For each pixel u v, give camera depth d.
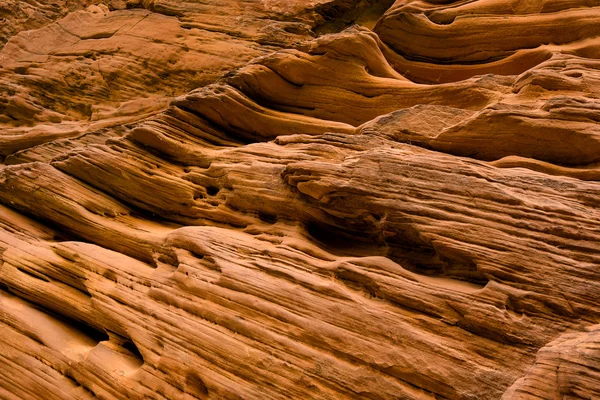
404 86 10.18
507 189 6.66
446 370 5.65
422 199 6.93
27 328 8.66
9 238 10.07
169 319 7.49
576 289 5.56
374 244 7.83
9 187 10.75
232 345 6.80
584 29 9.98
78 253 9.09
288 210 8.42
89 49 16.09
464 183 6.81
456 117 8.55
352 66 10.78
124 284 8.39
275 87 11.13
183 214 9.84
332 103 10.84
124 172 10.27
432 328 5.99
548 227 6.07
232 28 15.13
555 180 6.68
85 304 8.69
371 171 7.44
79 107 15.24
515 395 4.92
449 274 6.64
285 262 7.40
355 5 15.15
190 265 7.96
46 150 12.02
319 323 6.49
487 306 5.80
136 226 9.81
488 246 6.20
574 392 4.62
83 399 7.61
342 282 6.93
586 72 8.44
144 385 7.17
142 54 15.32
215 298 7.34
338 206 7.71
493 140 7.89
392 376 5.89
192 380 6.91
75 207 10.15
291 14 15.03
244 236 8.34
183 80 14.65
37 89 15.58
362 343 6.16
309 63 10.89
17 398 8.05
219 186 9.57
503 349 5.58
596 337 4.86
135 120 14.28
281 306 6.85
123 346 8.02
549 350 5.04
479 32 10.97
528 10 10.72
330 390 6.05
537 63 10.35
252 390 6.39
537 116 7.56
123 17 16.72
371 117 10.49
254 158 9.37
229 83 11.16
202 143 10.89
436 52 11.56
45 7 19.61
